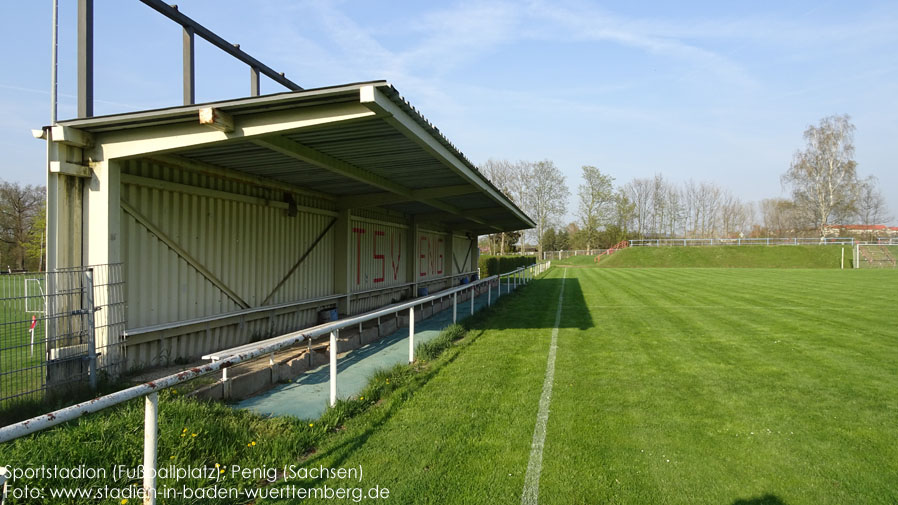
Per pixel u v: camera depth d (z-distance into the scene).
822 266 43.44
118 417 3.90
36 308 6.95
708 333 9.64
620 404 5.08
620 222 66.00
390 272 13.54
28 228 36.75
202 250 6.82
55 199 5.13
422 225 16.20
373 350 8.09
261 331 8.02
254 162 6.78
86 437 3.45
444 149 6.52
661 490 3.26
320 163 6.58
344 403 4.64
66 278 5.15
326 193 10.02
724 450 3.94
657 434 4.26
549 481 3.35
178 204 6.42
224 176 7.09
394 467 3.51
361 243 11.57
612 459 3.73
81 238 5.33
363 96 4.27
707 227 77.19
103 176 5.29
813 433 4.33
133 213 5.73
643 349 8.02
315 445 3.90
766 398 5.34
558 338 9.05
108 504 2.83
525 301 15.85
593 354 7.60
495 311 13.05
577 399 5.24
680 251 50.56
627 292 18.88
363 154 6.75
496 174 60.41
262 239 8.11
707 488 3.30
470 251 24.38
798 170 52.75
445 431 4.23
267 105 4.70
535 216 59.78
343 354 7.76
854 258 44.00
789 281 24.00
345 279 10.52
